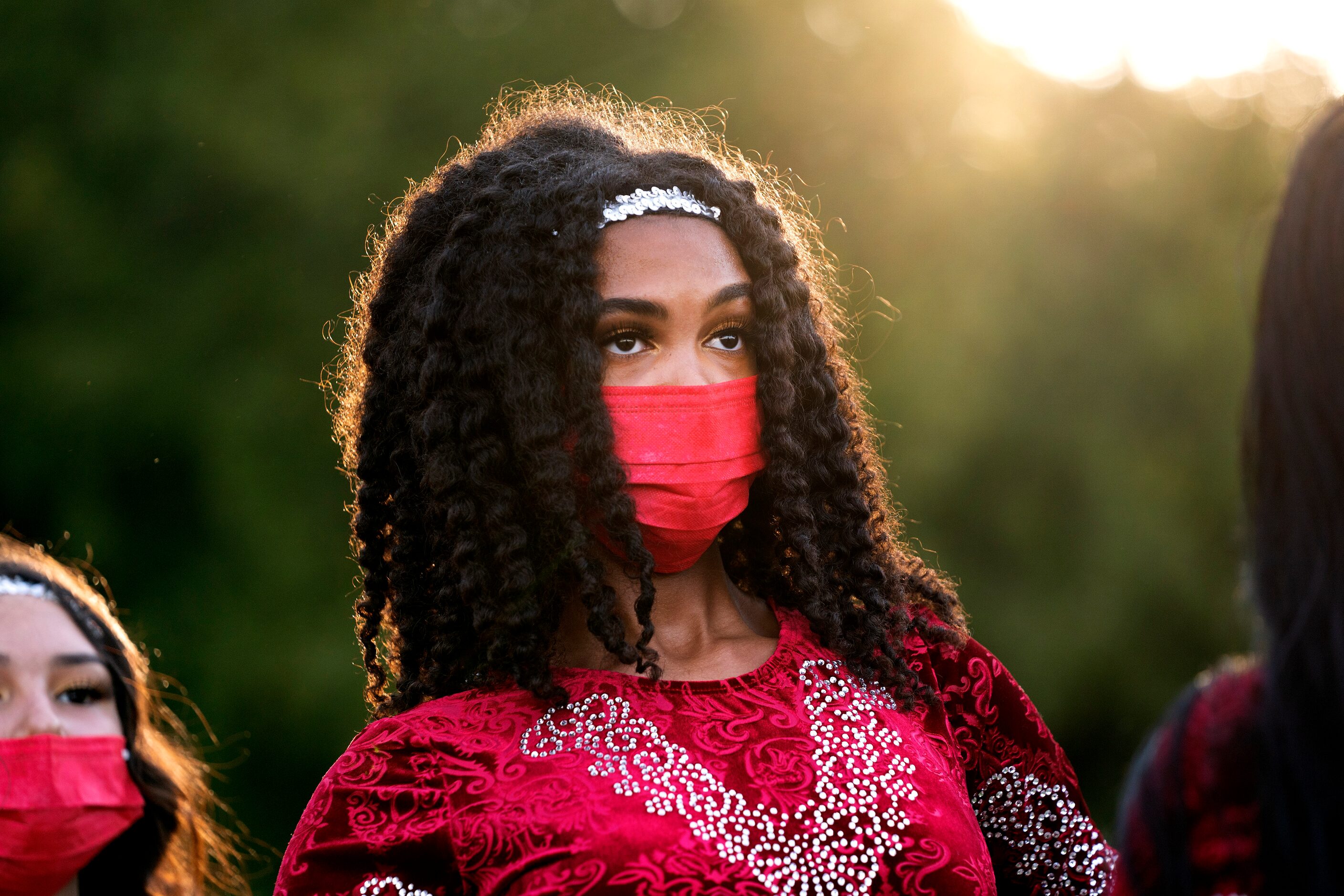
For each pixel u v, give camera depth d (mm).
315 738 8141
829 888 1812
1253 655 1335
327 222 8391
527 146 2242
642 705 1917
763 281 2027
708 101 8727
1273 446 1265
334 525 8344
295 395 8406
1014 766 2178
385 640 2311
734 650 2033
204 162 8273
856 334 8445
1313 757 1199
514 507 2008
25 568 2238
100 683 2199
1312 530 1224
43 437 8391
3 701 2096
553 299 1973
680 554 1974
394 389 2201
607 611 1942
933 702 2092
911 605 2264
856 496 2145
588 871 1775
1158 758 1336
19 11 8766
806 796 1852
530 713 1953
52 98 8703
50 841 2057
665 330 1968
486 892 1832
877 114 9086
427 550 2178
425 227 2211
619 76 8797
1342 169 1245
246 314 8547
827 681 2002
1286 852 1213
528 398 1974
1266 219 1339
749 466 1998
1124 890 1339
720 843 1800
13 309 8680
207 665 8078
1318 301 1234
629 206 2008
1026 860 2186
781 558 2168
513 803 1858
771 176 3205
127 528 8539
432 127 8656
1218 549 9031
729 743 1884
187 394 8383
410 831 1894
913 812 1881
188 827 2396
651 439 1931
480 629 2006
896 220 8867
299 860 1943
